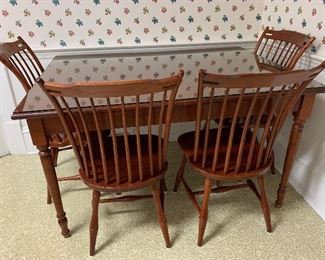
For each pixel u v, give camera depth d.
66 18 1.92
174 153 2.23
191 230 1.52
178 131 2.36
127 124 1.22
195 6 2.01
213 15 2.06
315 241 1.44
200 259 1.35
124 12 1.96
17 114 1.08
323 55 1.57
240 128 1.59
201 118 1.24
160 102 1.15
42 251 1.40
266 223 1.47
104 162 1.16
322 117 1.55
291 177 1.86
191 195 1.52
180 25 2.06
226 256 1.37
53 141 1.50
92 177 1.25
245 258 1.36
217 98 1.18
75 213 1.64
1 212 1.64
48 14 1.89
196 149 1.30
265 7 2.08
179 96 1.21
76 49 2.00
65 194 1.79
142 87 0.94
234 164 1.33
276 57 1.93
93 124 1.19
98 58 1.89
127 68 1.63
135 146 1.43
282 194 1.60
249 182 1.58
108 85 0.91
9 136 2.14
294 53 1.66
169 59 1.83
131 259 1.36
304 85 1.12
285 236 1.47
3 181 1.90
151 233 1.50
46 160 1.25
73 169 2.03
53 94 0.96
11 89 2.00
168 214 1.62
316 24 1.59
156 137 1.50
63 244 1.44
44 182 1.89
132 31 2.03
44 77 1.47
